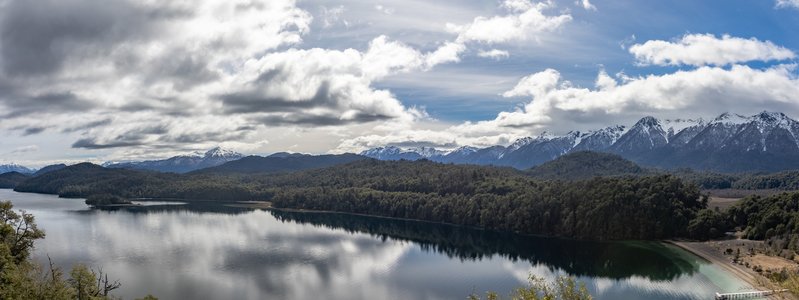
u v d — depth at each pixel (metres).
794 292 60.56
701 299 156.00
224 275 187.25
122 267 196.25
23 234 103.00
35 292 81.12
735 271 185.12
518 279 185.38
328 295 165.12
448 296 165.00
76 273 89.50
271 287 172.88
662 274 187.50
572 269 199.25
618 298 158.88
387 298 162.50
